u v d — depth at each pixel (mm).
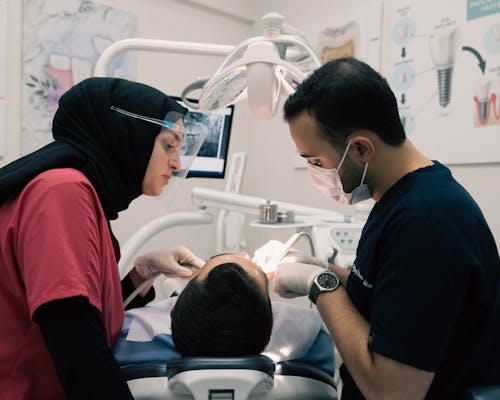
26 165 826
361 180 864
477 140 1829
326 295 875
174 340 908
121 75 2275
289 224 1520
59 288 724
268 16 1127
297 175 2576
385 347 719
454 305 709
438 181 792
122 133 963
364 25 2207
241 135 2863
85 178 844
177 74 2518
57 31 2064
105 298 887
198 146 1101
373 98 790
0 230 809
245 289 842
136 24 2314
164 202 1125
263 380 792
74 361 733
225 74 1056
